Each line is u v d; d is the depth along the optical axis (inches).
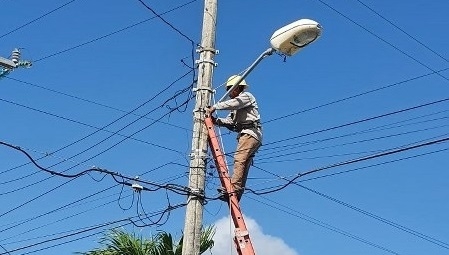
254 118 466.6
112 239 576.7
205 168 471.2
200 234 458.3
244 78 470.3
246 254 433.1
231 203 450.0
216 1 516.7
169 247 571.8
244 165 460.8
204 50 501.4
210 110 478.6
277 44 444.5
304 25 437.1
